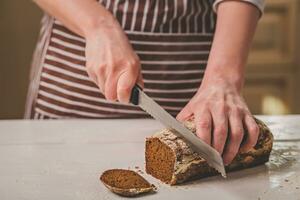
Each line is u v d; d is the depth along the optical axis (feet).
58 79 3.77
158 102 3.75
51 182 2.76
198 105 2.90
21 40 6.55
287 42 6.24
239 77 3.10
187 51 3.69
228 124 2.79
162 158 2.76
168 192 2.66
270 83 6.35
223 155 2.77
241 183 2.74
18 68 6.63
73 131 3.48
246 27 3.28
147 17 3.62
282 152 3.12
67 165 2.97
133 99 2.95
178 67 3.70
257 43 6.26
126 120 3.68
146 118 3.75
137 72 2.97
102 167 2.94
